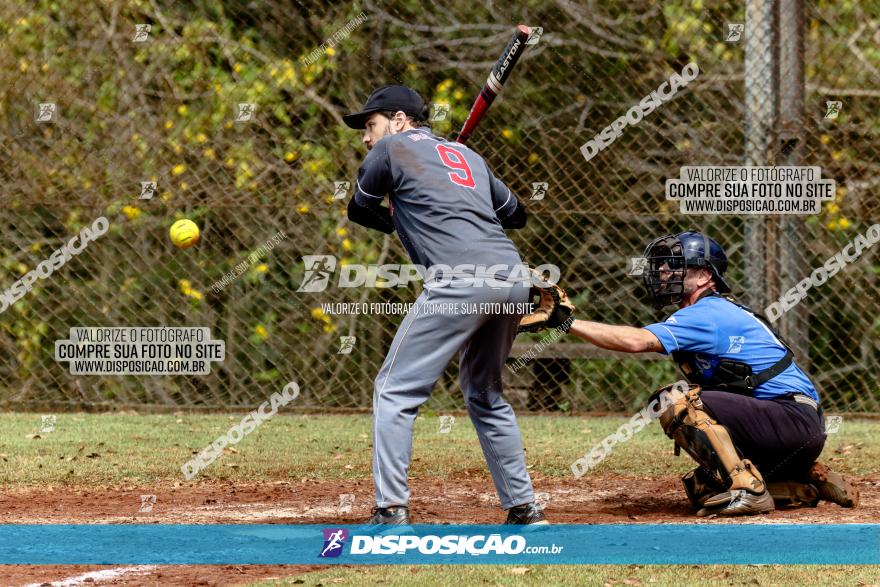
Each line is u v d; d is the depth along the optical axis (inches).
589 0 1283.2
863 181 1158.3
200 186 1193.4
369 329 1183.6
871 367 1218.0
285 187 1205.7
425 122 590.6
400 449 530.3
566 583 451.2
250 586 450.6
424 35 1304.1
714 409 598.5
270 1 1275.8
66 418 1053.8
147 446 877.8
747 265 1045.8
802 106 1040.2
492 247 532.7
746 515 595.8
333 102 1272.1
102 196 1166.3
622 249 1238.3
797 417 597.9
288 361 1202.0
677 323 597.6
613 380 1178.0
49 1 1233.4
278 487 719.7
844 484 619.5
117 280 1218.0
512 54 601.9
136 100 1227.2
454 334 527.8
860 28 1228.5
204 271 1218.0
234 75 1233.4
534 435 947.3
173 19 1261.1
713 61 1254.3
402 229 546.3
